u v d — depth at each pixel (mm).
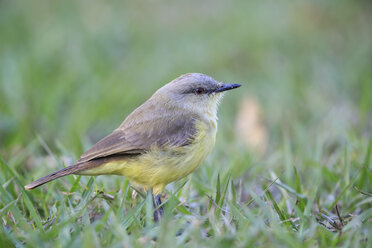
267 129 14359
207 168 10539
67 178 9992
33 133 13445
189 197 9477
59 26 20547
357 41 19578
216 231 7621
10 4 22500
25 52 18312
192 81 10062
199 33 20172
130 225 7910
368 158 9992
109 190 9789
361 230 7652
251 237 7070
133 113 9773
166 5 22875
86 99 15484
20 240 7711
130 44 19781
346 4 22000
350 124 12805
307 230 7648
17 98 15172
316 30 20391
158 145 9148
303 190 9742
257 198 8469
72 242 7109
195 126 9445
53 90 15320
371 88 15773
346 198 9297
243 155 11625
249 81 17188
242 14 21438
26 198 8141
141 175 9180
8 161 11297
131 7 22703
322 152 12023
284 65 17750
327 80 16641
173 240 7129
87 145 12094
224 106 15836
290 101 15508
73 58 18141
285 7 22016
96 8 22203
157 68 17703
